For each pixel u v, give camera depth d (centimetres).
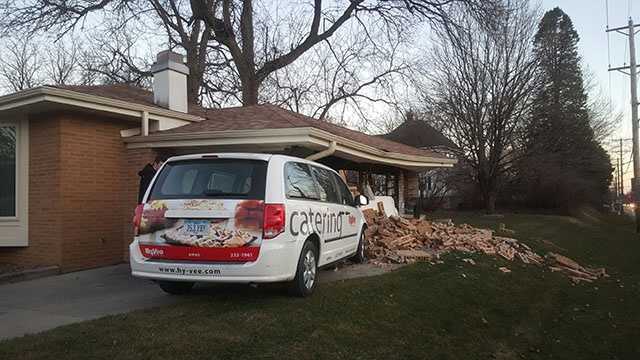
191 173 636
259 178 617
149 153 1112
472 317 745
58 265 999
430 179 3909
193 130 1109
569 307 924
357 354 529
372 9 2300
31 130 1052
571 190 3847
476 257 1155
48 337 514
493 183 3356
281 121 1130
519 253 1347
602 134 3888
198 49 2447
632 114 3284
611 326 834
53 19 1872
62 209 1007
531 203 4075
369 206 1420
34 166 1045
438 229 1423
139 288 807
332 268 928
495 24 2123
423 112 3434
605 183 4544
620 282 1237
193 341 503
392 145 1827
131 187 1127
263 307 621
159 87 1223
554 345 714
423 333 633
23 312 645
